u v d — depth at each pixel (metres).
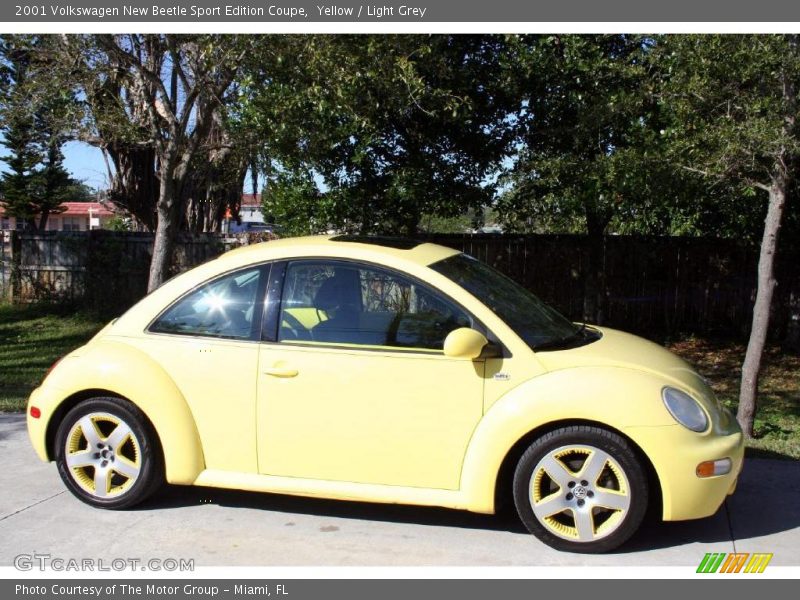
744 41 6.40
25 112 8.20
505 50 9.61
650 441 4.01
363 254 4.58
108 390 4.68
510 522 4.63
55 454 4.88
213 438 4.59
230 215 18.67
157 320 4.78
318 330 4.51
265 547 4.32
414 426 4.29
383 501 4.36
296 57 7.87
